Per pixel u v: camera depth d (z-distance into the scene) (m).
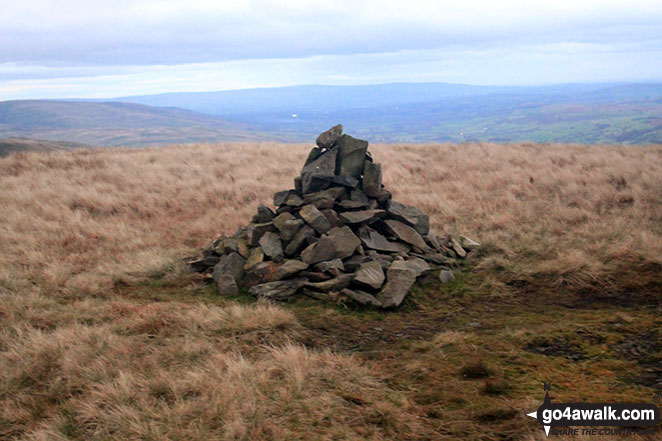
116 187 15.22
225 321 6.11
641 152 18.17
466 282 7.98
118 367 4.81
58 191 14.06
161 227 11.48
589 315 6.26
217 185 15.02
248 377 4.50
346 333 6.08
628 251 8.12
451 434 3.66
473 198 13.18
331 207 8.77
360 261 7.86
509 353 5.15
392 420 3.84
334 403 4.10
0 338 5.54
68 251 9.51
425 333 6.08
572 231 10.03
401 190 14.46
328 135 9.46
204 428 3.70
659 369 4.59
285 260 8.05
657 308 6.36
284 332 5.91
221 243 8.87
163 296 7.47
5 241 9.69
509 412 3.89
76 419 3.97
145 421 3.82
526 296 7.32
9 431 3.88
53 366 4.93
